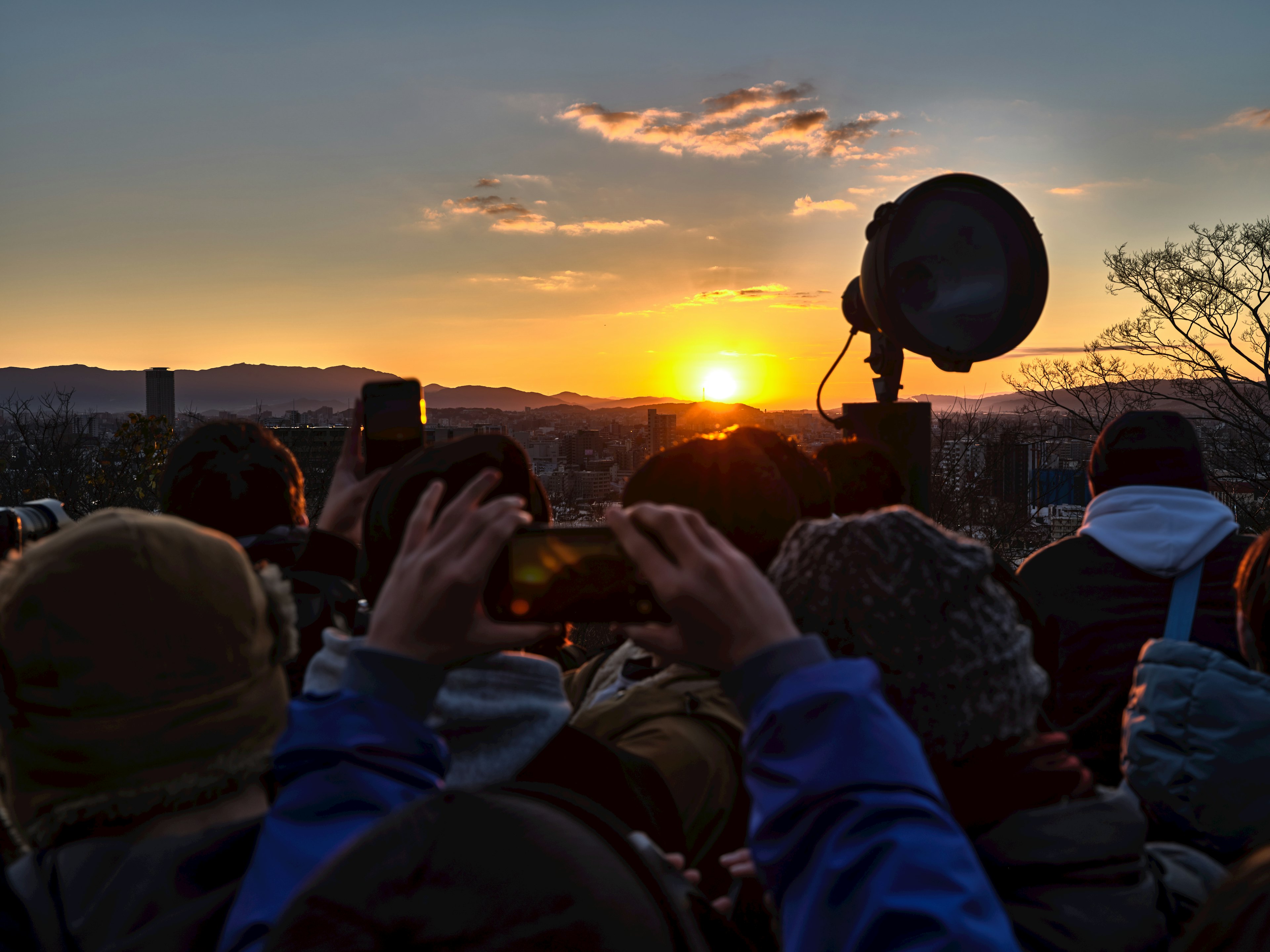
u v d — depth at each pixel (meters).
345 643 1.00
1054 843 0.91
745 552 1.12
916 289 2.66
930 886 0.61
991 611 0.89
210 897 0.77
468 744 1.01
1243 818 1.25
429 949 0.53
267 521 2.00
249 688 0.83
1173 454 2.23
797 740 0.69
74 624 0.75
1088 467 2.42
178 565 0.80
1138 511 2.20
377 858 0.57
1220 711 1.27
